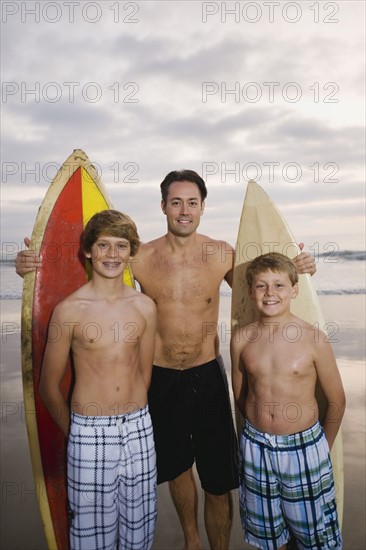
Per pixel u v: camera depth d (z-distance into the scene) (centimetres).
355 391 393
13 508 256
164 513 262
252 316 244
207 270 237
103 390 189
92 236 196
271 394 191
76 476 188
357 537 223
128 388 193
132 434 192
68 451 193
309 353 191
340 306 799
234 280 246
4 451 312
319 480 188
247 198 262
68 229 251
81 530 188
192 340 232
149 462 196
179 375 232
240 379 212
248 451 195
